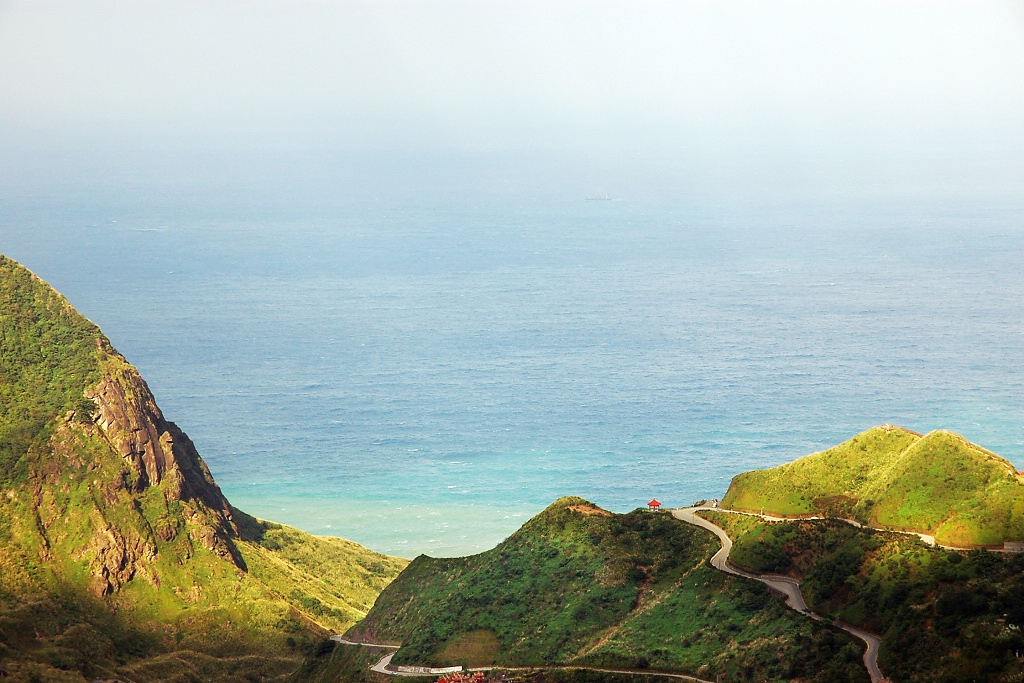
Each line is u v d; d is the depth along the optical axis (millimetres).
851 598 162250
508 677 171500
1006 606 144500
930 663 139625
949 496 180250
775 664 151125
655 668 161000
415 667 186125
